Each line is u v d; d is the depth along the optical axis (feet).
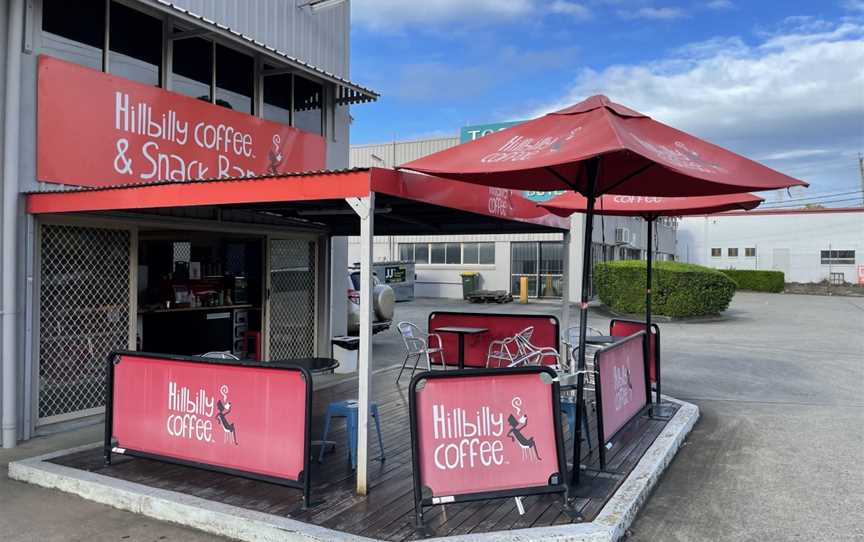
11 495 15.69
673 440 19.57
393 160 91.45
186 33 24.36
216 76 26.89
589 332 28.99
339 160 33.81
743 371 34.35
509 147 15.30
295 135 30.32
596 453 18.42
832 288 111.14
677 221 128.77
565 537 12.56
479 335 30.89
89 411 21.88
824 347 43.55
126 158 22.38
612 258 91.15
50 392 20.84
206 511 13.75
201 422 15.35
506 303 78.13
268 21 29.17
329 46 33.32
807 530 14.10
